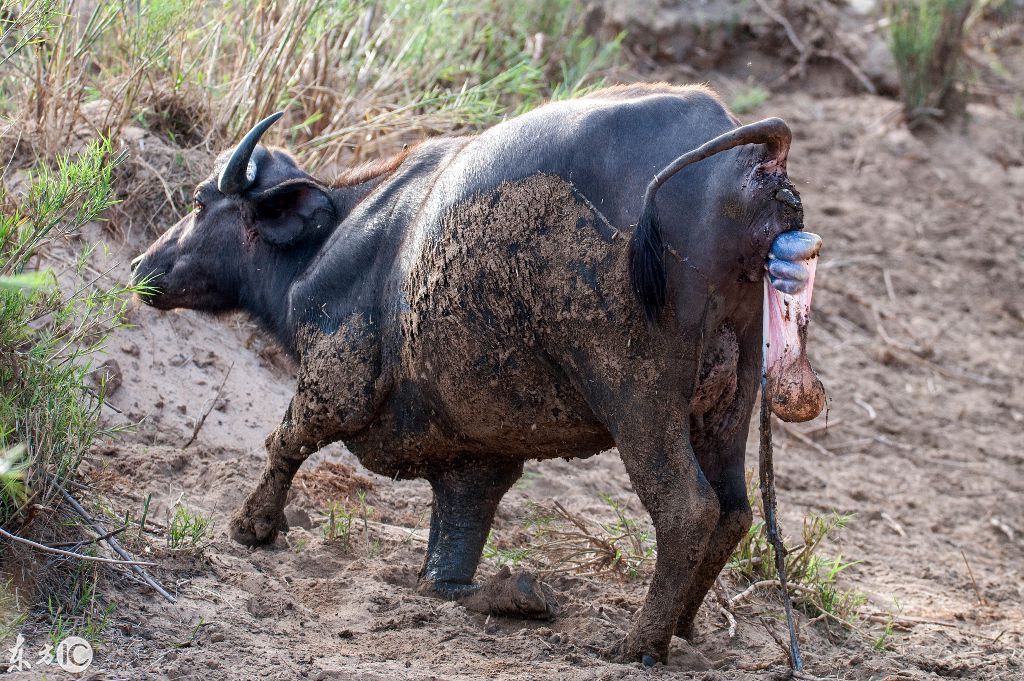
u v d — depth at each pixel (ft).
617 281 27.22
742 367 28.86
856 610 36.99
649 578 35.78
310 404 32.55
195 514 34.53
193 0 47.09
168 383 40.14
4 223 30.86
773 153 26.63
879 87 77.87
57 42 42.93
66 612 27.30
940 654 33.63
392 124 48.67
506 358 29.01
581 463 45.50
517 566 34.68
